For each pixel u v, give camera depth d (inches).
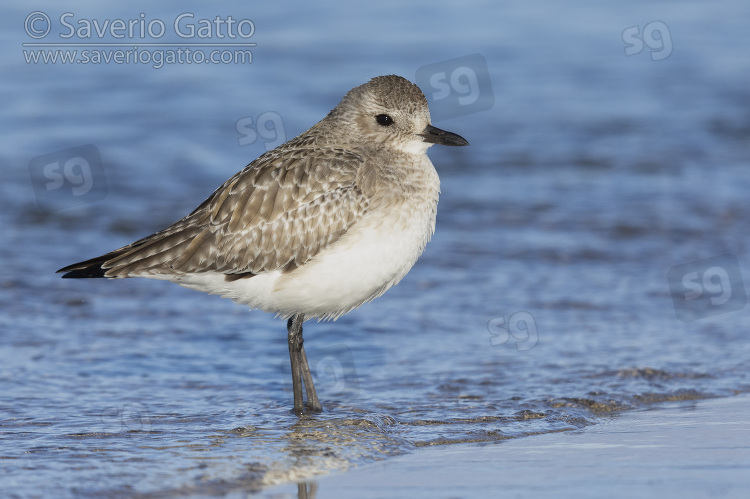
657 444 392.5
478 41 1120.8
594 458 376.5
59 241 667.4
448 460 375.2
